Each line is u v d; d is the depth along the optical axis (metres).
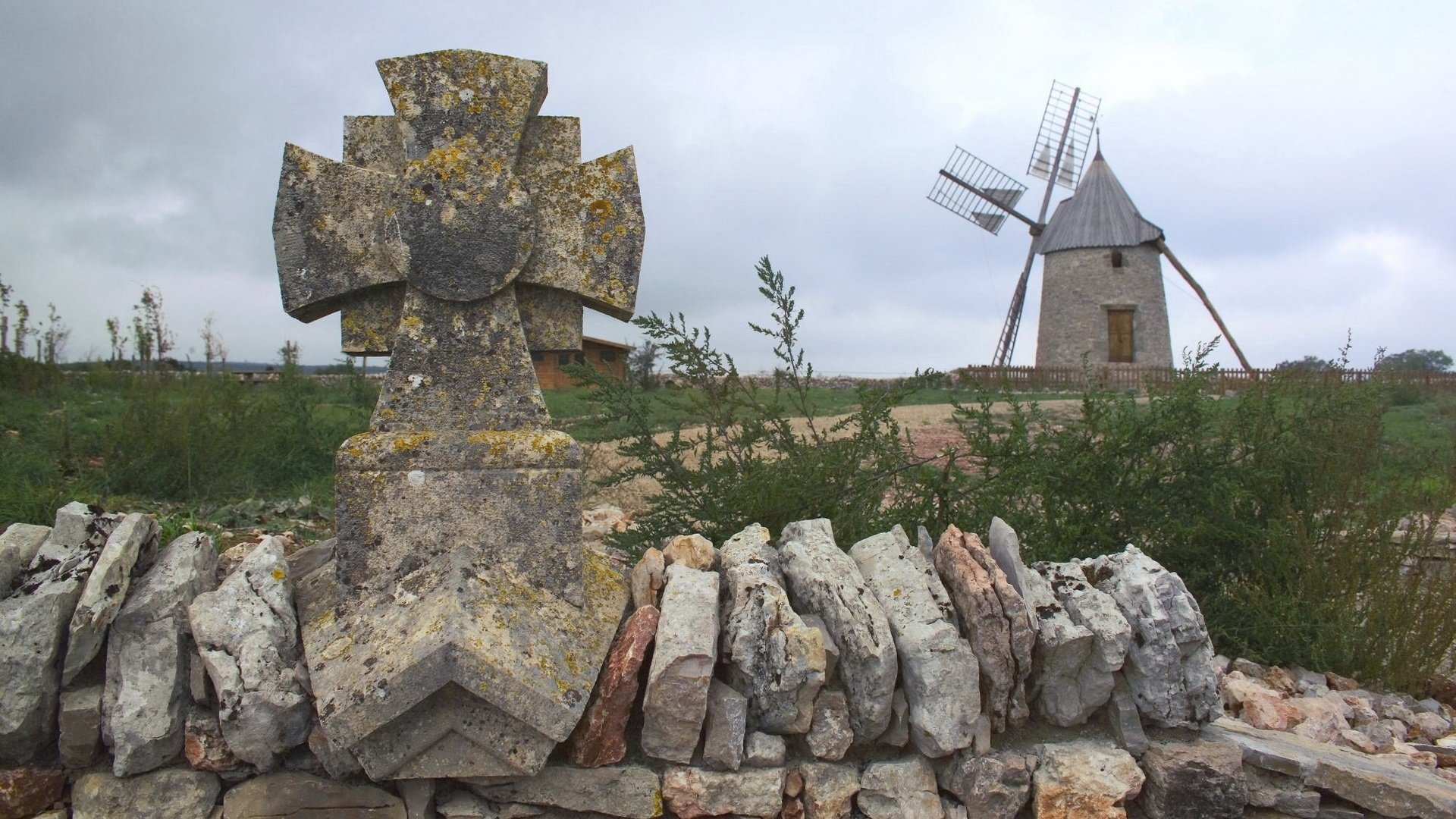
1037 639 3.73
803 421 15.06
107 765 3.43
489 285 3.83
